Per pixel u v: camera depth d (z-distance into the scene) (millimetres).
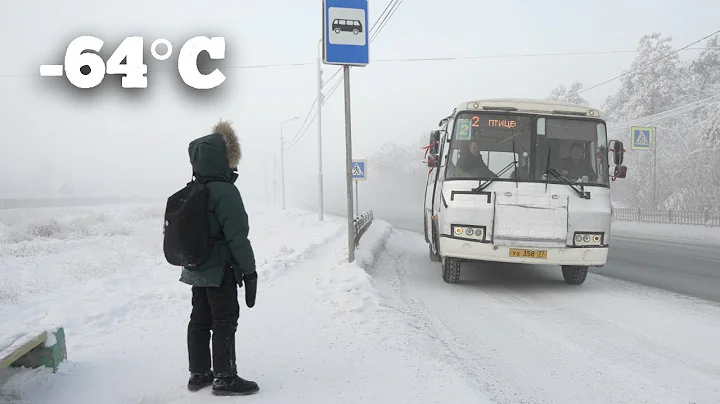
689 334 5836
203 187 3502
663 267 11828
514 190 8352
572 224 8180
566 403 3879
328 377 4047
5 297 7934
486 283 9367
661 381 4359
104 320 6230
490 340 5598
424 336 5520
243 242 3525
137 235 20781
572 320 6520
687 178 33750
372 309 6547
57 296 8078
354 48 10008
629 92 54656
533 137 8641
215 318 3639
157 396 3633
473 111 8773
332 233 19359
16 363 4051
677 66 50781
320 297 7496
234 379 3656
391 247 16094
